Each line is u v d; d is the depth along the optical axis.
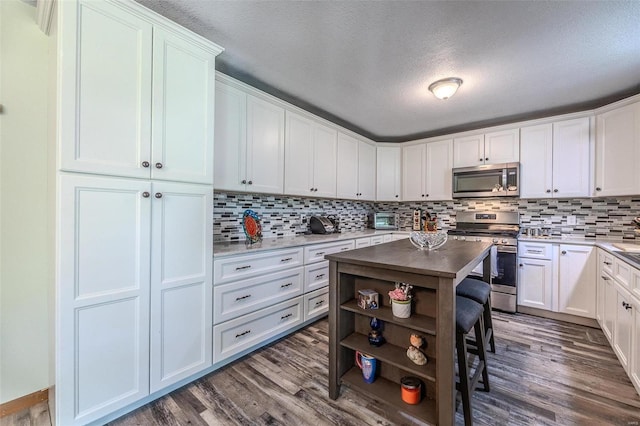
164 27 1.58
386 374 1.63
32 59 1.60
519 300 3.03
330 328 1.66
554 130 3.01
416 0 1.48
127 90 1.46
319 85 2.50
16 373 1.57
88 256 1.35
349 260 1.55
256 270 2.18
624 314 1.86
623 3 1.46
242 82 2.34
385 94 2.66
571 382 1.80
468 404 1.39
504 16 1.58
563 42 1.81
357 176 3.73
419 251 1.83
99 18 1.36
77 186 1.31
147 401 1.61
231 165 2.23
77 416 1.34
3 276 1.54
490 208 3.69
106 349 1.42
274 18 1.64
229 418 1.50
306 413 1.54
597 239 2.89
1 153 1.53
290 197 3.26
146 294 1.54
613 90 2.51
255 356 2.14
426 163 3.90
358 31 1.74
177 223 1.67
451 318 1.23
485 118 3.29
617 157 2.58
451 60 2.05
